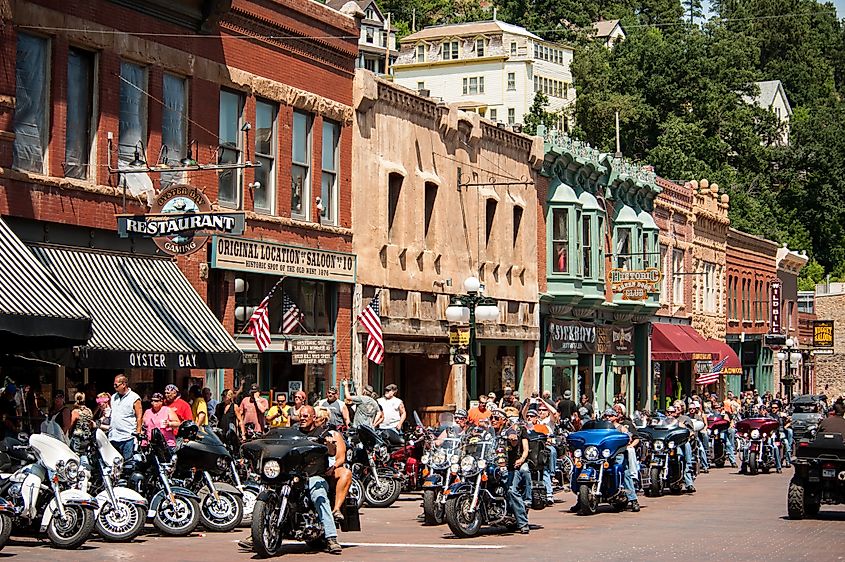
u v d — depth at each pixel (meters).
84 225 26.77
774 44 159.00
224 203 31.81
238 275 31.78
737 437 49.59
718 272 73.94
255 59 32.91
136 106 28.84
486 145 45.94
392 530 23.02
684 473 32.78
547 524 24.66
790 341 86.25
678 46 110.50
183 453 21.59
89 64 27.52
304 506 19.34
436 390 42.97
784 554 20.11
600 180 55.50
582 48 124.50
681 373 68.19
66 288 25.16
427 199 42.28
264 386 33.06
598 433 27.22
